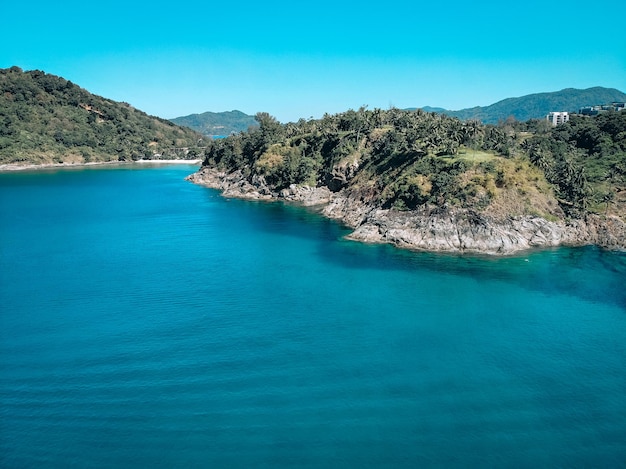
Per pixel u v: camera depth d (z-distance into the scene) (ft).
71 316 253.65
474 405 178.40
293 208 573.33
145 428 165.58
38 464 150.10
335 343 223.71
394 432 163.84
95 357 210.79
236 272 325.83
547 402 180.75
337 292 287.89
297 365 204.54
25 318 251.39
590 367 204.44
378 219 413.80
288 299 276.62
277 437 161.27
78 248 394.73
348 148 595.47
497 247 361.51
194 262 349.61
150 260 355.97
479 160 418.72
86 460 151.64
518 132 652.48
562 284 298.76
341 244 395.96
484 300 274.77
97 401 179.83
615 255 356.79
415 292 287.28
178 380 193.06
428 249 373.61
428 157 444.96
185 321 247.09
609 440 160.86
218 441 159.43
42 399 181.37
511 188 394.11
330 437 161.38
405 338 229.04
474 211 376.89
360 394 184.44
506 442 159.63
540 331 236.84
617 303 270.26
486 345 222.69
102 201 647.56
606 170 470.80
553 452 155.33
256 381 192.54
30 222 506.07
